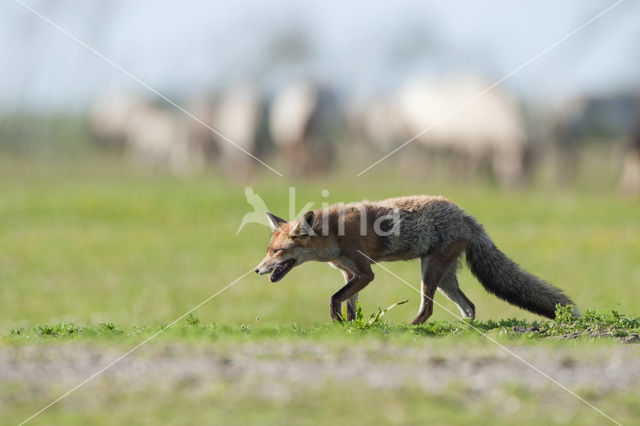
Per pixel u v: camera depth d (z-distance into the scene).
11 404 16.23
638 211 75.31
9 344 20.62
